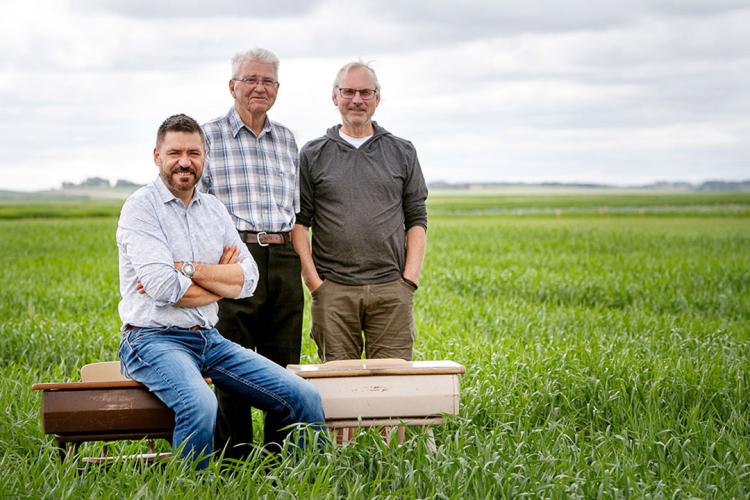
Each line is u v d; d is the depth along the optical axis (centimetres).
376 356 650
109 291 1488
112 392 475
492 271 1803
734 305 1367
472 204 11538
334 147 643
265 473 486
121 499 434
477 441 495
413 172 660
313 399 485
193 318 493
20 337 938
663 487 455
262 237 596
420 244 660
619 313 1197
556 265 2064
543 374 686
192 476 445
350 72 630
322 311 640
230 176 595
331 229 638
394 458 477
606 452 513
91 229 4253
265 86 591
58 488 435
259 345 621
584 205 10875
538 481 462
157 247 486
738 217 6631
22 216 7125
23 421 559
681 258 2255
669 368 707
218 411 551
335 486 436
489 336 1019
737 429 572
